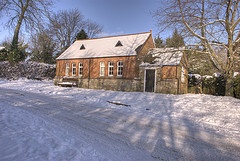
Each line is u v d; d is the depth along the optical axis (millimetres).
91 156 3896
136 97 15422
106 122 7383
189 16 14398
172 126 7309
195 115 9531
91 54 25344
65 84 23391
